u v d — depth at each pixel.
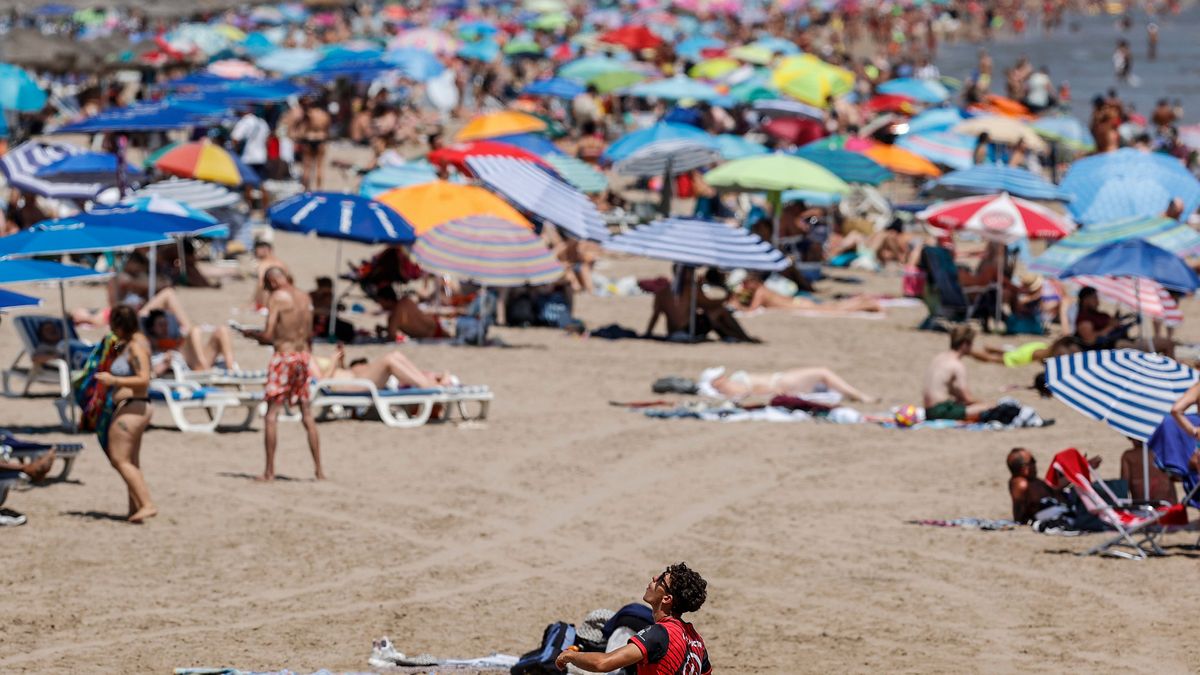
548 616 30.16
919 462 44.12
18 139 106.69
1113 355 36.41
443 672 26.14
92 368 36.41
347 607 30.48
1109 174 69.12
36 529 35.44
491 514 38.09
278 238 90.19
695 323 64.38
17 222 78.19
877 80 154.38
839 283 82.50
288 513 37.53
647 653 20.06
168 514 37.00
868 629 29.20
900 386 55.56
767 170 78.69
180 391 46.41
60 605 29.97
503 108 134.62
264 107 112.06
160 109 87.00
